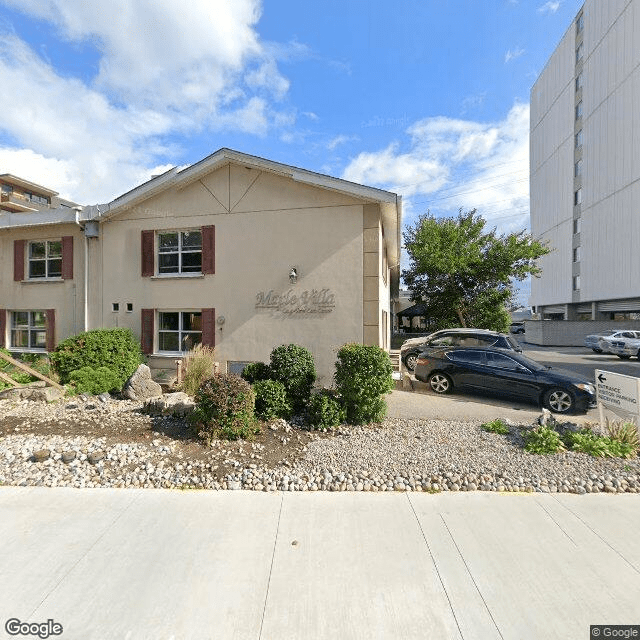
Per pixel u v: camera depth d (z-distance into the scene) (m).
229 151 9.41
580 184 30.86
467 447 5.03
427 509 3.62
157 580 2.61
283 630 2.22
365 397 5.89
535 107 38.31
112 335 9.18
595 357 18.75
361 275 9.01
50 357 8.77
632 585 2.60
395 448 4.99
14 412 6.54
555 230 34.38
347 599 2.46
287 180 9.41
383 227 10.80
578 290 31.19
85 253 10.66
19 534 3.15
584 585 2.60
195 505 3.66
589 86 29.47
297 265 9.34
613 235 26.89
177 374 8.67
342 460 4.61
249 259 9.62
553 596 2.50
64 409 6.73
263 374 6.77
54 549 2.95
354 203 9.06
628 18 25.47
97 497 3.81
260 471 4.35
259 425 5.59
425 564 2.80
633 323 25.28
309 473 4.32
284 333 9.41
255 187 9.59
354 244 9.05
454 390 8.62
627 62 25.59
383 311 11.98
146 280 10.27
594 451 4.76
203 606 2.39
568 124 32.34
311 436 5.46
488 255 19.44
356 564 2.79
